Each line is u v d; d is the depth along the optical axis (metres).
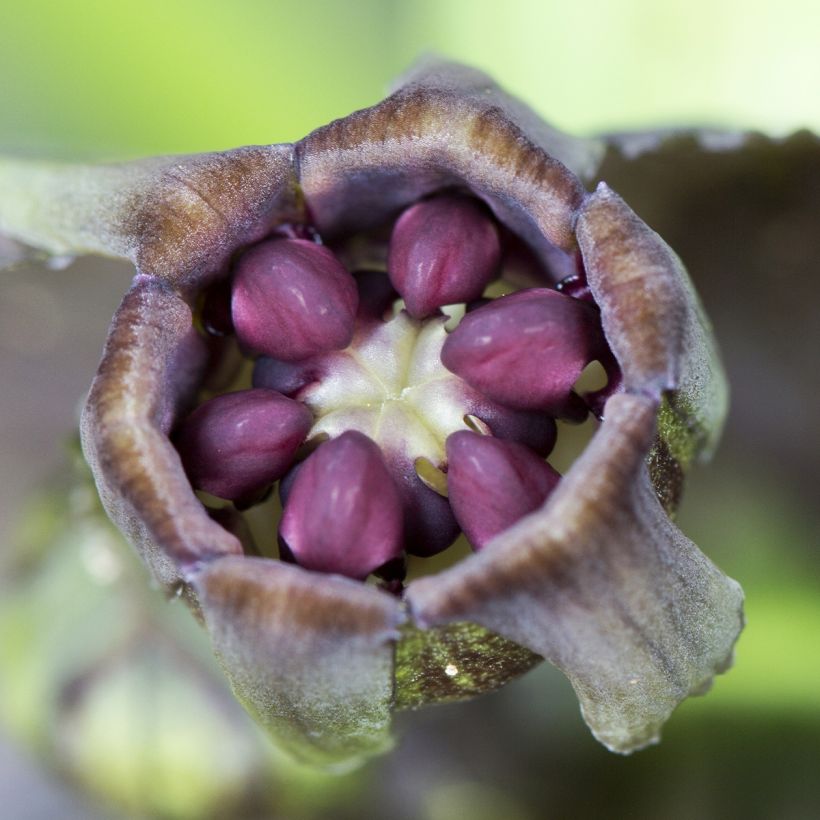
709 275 0.11
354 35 0.14
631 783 0.11
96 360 0.11
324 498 0.09
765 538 0.11
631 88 0.13
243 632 0.09
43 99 0.13
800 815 0.11
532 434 0.10
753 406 0.11
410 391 0.10
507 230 0.10
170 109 0.13
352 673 0.09
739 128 0.11
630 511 0.09
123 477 0.09
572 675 0.09
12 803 0.12
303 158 0.10
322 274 0.10
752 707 0.11
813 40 0.13
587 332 0.09
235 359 0.10
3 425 0.12
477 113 0.10
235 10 0.13
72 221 0.10
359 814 0.11
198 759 0.11
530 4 0.13
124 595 0.11
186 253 0.10
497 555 0.09
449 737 0.11
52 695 0.11
